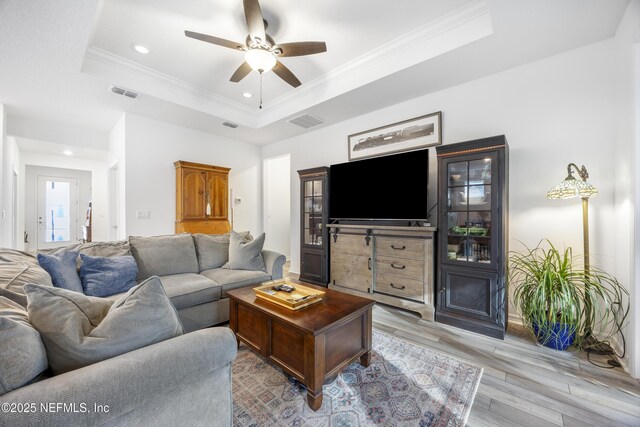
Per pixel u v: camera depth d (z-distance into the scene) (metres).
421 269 2.86
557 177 2.43
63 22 1.98
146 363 0.86
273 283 2.32
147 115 3.86
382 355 2.07
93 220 7.05
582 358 2.01
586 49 2.31
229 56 2.87
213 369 1.03
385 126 3.60
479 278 2.47
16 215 5.36
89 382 0.75
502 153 2.34
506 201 2.43
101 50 2.75
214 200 4.48
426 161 2.96
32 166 6.96
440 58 2.51
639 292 1.75
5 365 0.71
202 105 3.73
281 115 4.01
